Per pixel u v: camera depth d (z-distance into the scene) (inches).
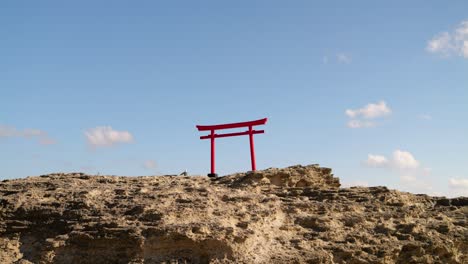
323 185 1408.7
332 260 1026.7
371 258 1055.6
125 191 1263.5
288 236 1088.8
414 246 1110.4
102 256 1008.9
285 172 1375.5
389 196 1314.0
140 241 984.3
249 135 1691.7
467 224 1245.1
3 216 1172.5
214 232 1001.5
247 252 997.2
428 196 1416.1
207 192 1240.2
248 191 1289.4
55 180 1448.1
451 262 1145.4
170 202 1152.2
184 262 972.6
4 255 1061.8
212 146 1729.8
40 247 1079.0
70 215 1131.3
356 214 1200.8
